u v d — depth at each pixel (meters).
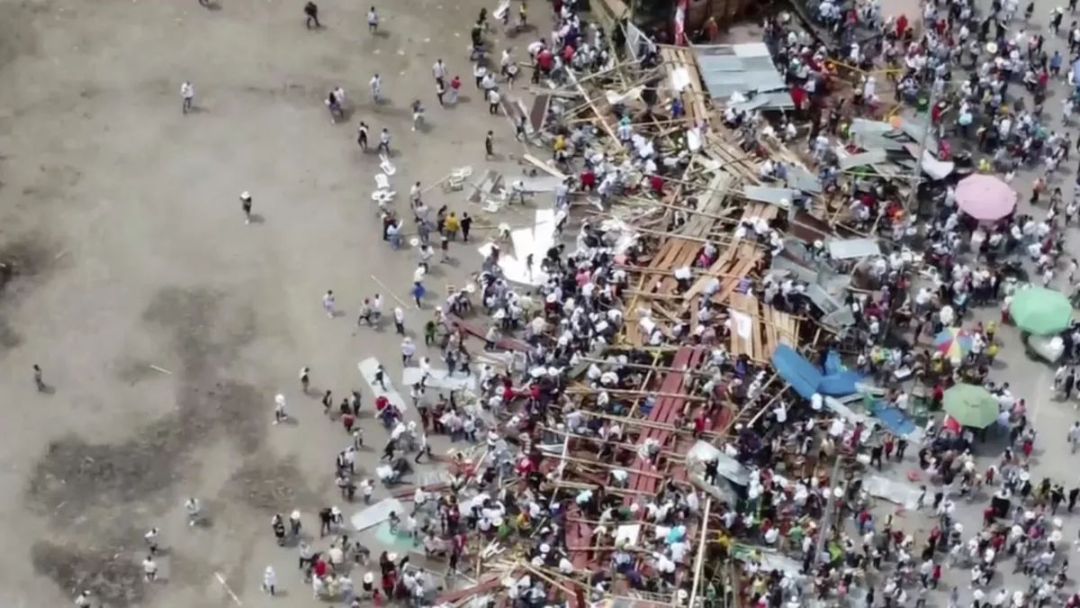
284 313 89.75
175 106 100.75
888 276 91.00
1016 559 80.44
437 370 86.94
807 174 96.62
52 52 103.50
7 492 80.88
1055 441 86.25
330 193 96.38
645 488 80.50
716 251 91.44
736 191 94.69
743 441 82.25
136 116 100.00
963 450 84.31
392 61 104.44
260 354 87.62
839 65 104.44
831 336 88.25
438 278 91.56
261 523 80.31
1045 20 109.88
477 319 89.38
